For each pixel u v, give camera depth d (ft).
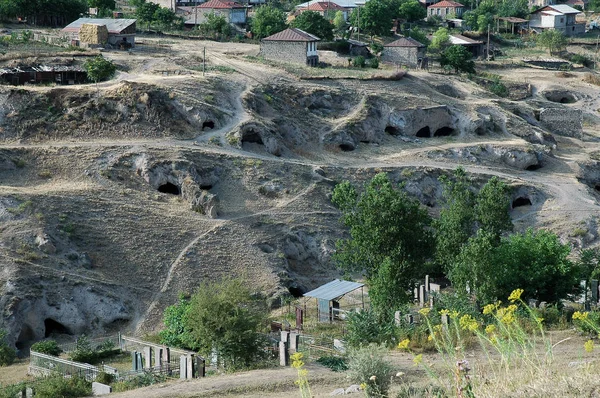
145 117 381.19
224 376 154.71
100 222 316.40
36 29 533.96
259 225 332.39
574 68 631.56
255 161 367.25
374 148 422.00
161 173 347.56
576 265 225.56
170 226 322.75
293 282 308.19
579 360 97.66
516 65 615.57
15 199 313.53
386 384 114.62
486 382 85.10
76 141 365.81
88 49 476.54
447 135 453.17
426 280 245.86
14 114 369.09
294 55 496.23
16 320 267.80
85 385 169.68
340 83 461.37
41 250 295.28
